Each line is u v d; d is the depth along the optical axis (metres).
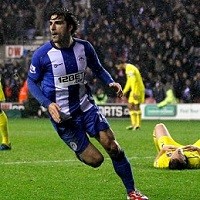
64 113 17.56
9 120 67.69
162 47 75.94
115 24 79.00
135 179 21.66
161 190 19.67
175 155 23.59
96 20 79.75
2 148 33.50
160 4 79.44
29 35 81.19
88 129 17.50
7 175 23.00
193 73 74.00
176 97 73.38
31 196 18.59
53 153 31.72
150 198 18.34
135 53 76.25
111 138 17.31
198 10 79.31
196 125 60.12
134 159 28.64
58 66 17.48
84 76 17.80
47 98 17.22
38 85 17.56
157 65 74.81
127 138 42.50
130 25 78.56
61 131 17.75
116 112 73.06
